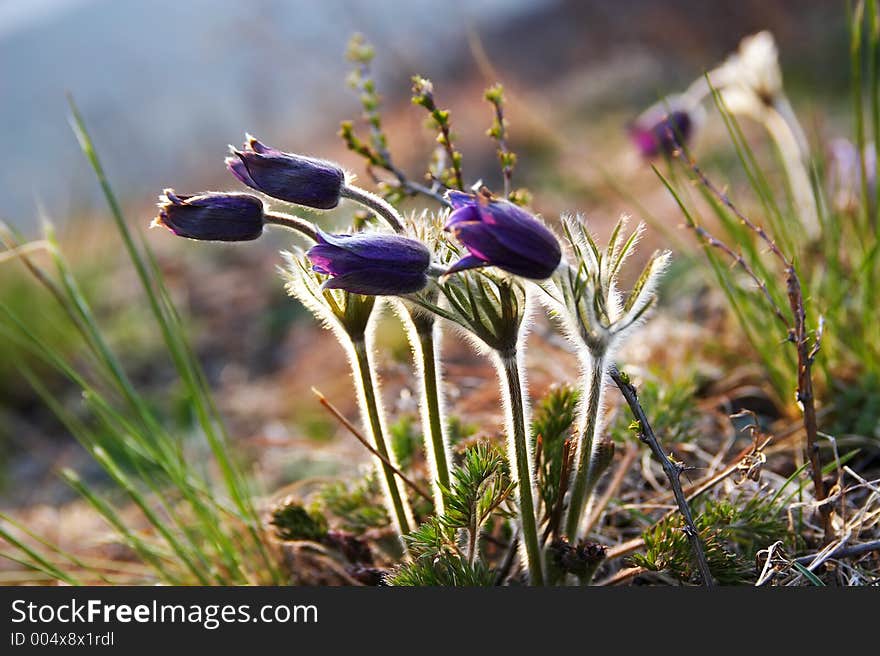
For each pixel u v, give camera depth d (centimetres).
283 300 159
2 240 85
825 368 84
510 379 66
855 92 86
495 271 65
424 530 69
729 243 106
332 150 251
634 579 75
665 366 93
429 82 78
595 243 65
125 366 149
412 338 70
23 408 141
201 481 85
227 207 64
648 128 105
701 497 76
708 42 249
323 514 79
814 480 71
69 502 112
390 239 64
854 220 90
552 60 312
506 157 79
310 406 119
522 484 68
